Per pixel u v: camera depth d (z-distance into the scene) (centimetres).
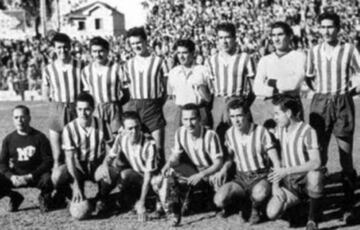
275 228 677
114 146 742
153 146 715
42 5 4094
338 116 743
